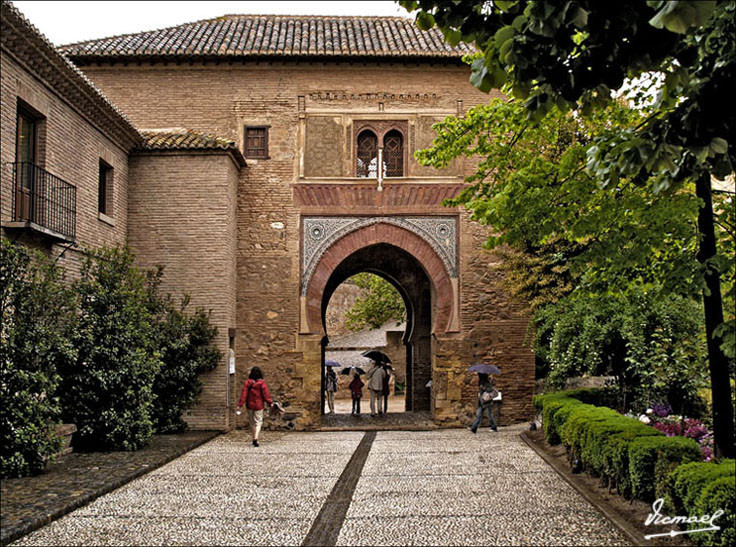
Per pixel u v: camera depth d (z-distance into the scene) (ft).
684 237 25.43
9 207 35.83
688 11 10.27
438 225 60.95
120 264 43.47
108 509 27.40
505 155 34.94
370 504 28.71
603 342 40.78
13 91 36.29
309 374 59.41
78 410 40.78
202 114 60.44
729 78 16.47
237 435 53.72
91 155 47.26
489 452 43.39
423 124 60.90
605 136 21.21
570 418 35.68
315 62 60.34
